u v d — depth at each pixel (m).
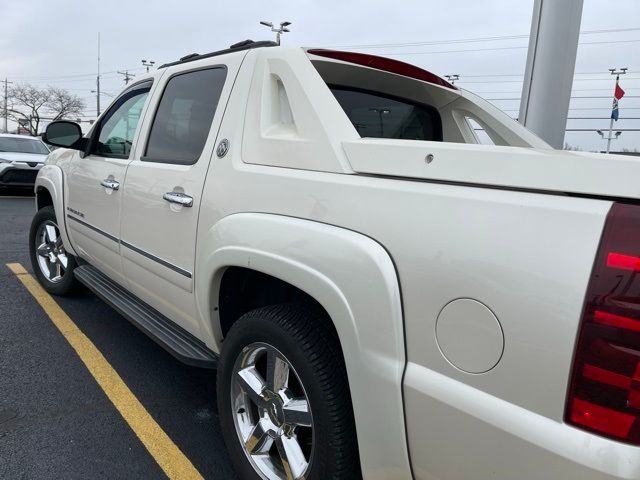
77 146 3.98
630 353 1.18
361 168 1.83
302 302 2.15
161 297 2.95
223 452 2.74
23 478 2.42
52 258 4.95
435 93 3.02
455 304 1.45
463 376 1.44
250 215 2.15
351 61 2.53
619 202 1.29
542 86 4.45
